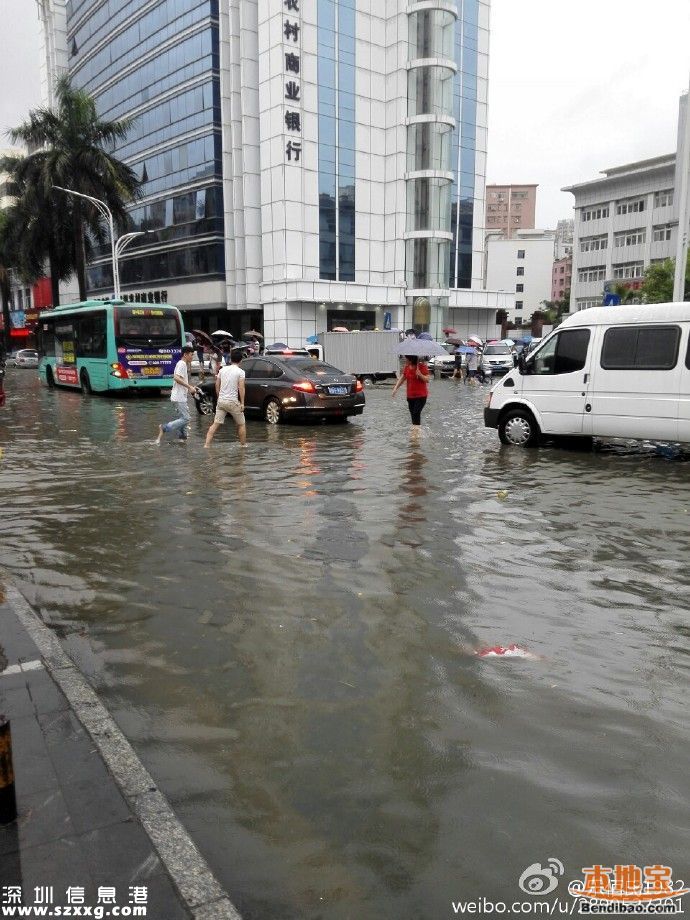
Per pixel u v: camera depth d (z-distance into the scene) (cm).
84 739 312
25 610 473
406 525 707
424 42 4681
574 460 1098
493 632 454
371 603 502
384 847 261
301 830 270
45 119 3647
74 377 2541
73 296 7150
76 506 801
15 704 343
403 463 1071
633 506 788
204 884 233
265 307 4612
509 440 1246
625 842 264
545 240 10606
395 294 4844
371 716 354
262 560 598
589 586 537
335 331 3067
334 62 4516
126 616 483
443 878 246
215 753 322
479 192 5356
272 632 454
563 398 1173
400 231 4856
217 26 4775
